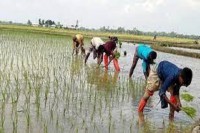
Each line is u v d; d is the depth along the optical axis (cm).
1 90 502
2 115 375
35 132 350
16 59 867
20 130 352
